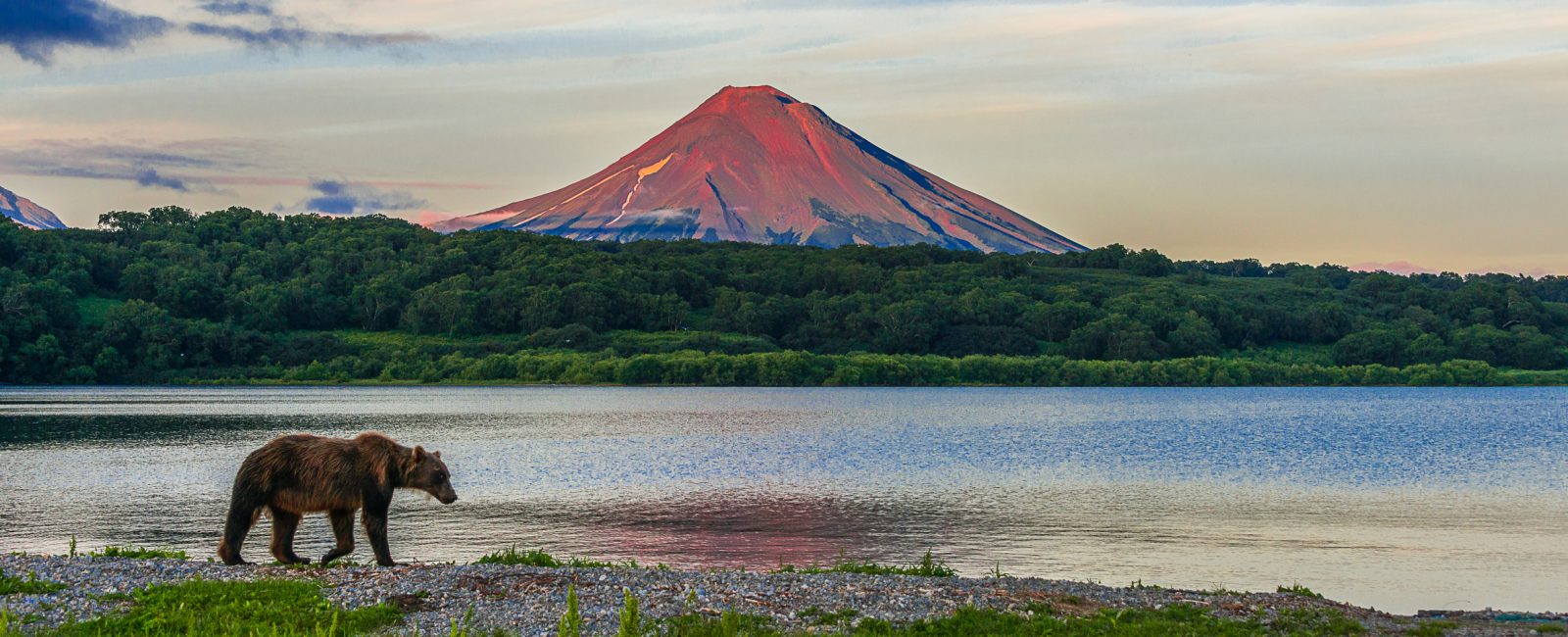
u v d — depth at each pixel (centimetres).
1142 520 4684
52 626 1844
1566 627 2227
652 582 2258
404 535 4144
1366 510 5062
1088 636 1970
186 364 19800
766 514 4912
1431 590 3209
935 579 2473
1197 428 10725
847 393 18425
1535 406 15038
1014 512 4994
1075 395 18025
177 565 2311
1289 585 3281
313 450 2361
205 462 6950
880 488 5947
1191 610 2236
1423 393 18925
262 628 1816
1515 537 4241
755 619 2016
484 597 2094
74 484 5784
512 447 8481
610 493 5662
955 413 13275
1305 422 11675
